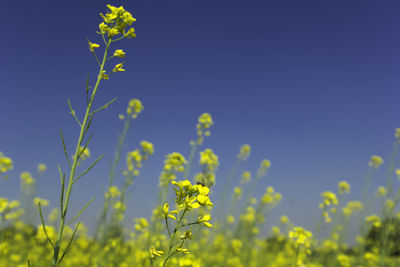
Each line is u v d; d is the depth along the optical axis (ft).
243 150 26.43
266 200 26.89
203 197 6.28
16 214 23.94
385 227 21.76
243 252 26.73
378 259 23.90
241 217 26.43
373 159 25.91
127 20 8.36
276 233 36.52
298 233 16.03
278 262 29.84
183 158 17.61
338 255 25.52
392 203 21.48
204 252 26.03
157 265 9.69
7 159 17.80
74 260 23.02
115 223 16.97
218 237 27.40
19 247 25.76
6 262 19.69
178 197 6.45
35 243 26.78
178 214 6.40
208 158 20.35
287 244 30.53
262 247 36.96
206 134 21.43
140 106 18.99
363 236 25.08
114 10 8.32
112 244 17.06
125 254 20.40
